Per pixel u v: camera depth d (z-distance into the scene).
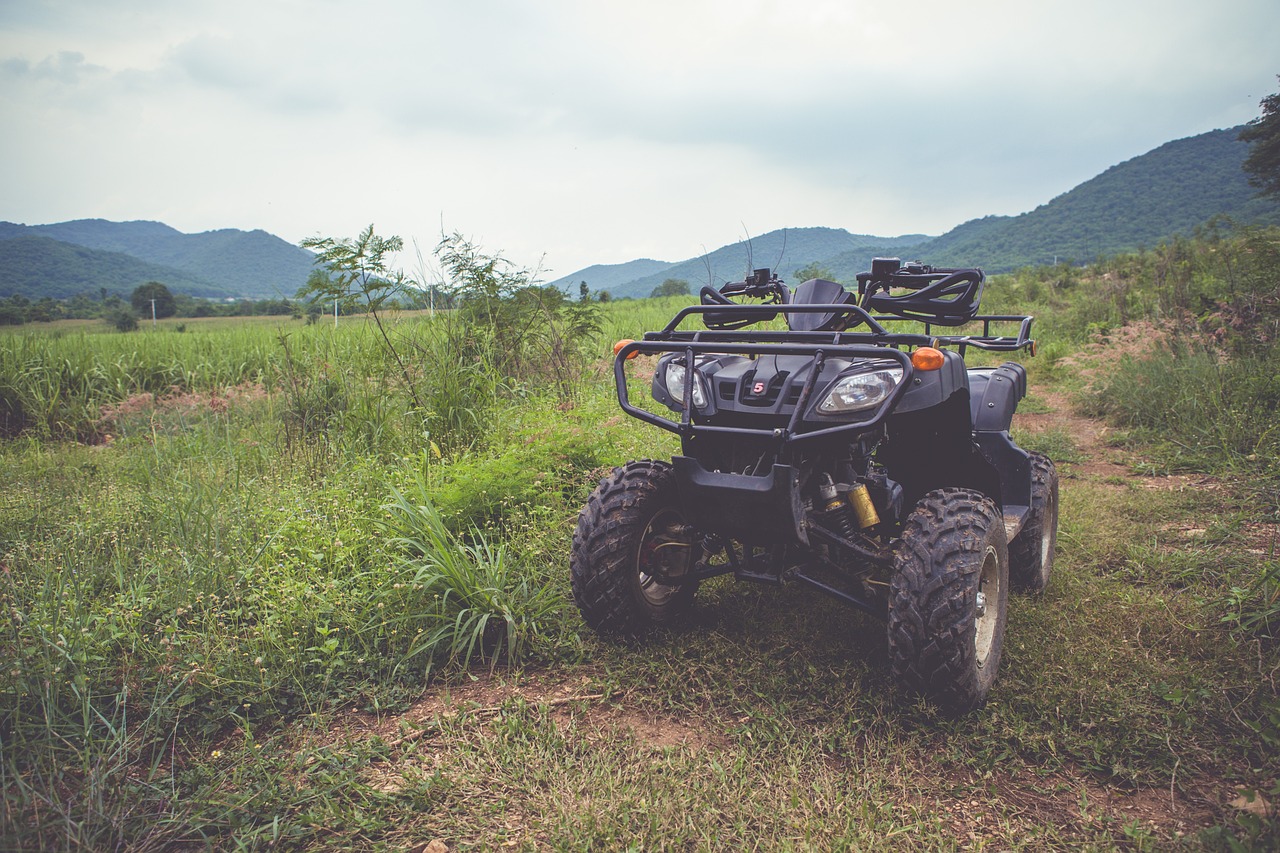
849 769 2.36
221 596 3.46
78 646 2.83
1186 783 2.28
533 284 7.61
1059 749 2.47
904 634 2.51
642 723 2.68
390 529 3.87
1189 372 7.68
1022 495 3.51
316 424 6.29
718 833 2.06
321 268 6.25
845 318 3.07
